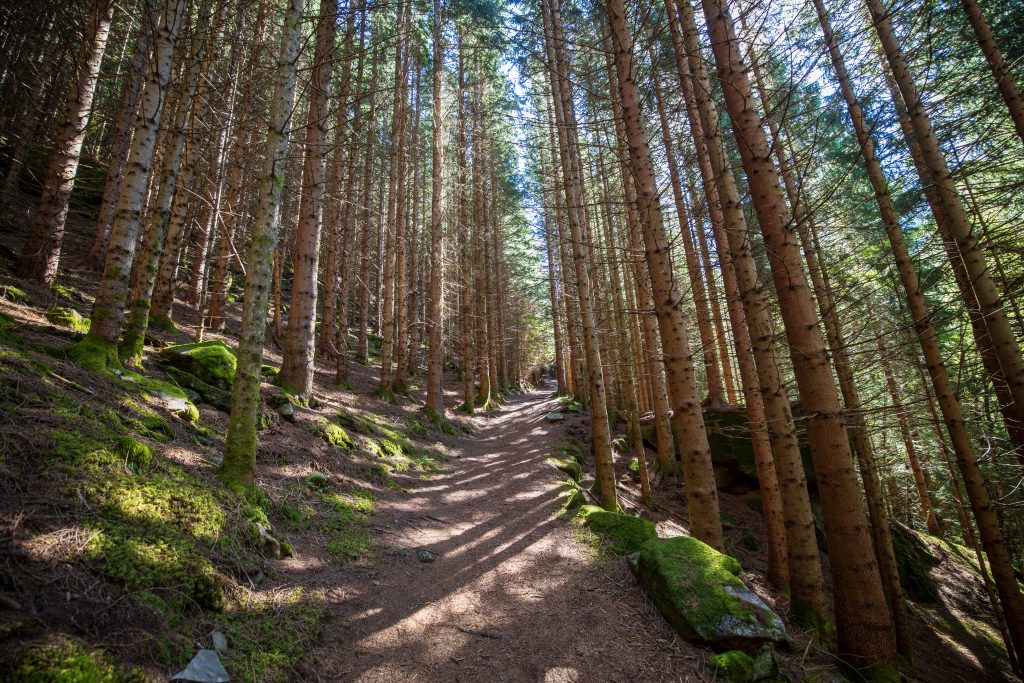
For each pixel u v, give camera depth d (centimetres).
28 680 183
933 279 626
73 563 253
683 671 355
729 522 1096
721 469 1273
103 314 551
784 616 591
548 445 1276
